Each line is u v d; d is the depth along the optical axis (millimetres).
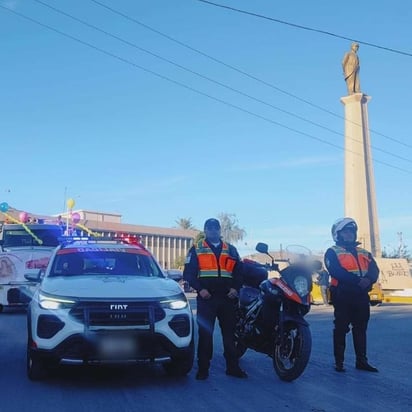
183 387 6988
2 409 5906
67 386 6906
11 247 18219
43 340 6617
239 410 5984
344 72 34188
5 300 16484
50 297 6797
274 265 7797
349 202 32969
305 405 6219
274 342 7711
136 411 5879
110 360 6488
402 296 26953
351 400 6449
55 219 21609
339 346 8117
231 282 7605
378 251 32594
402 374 7926
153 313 6695
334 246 8312
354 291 8070
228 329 7711
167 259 81125
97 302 6613
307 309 7355
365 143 33406
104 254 8430
